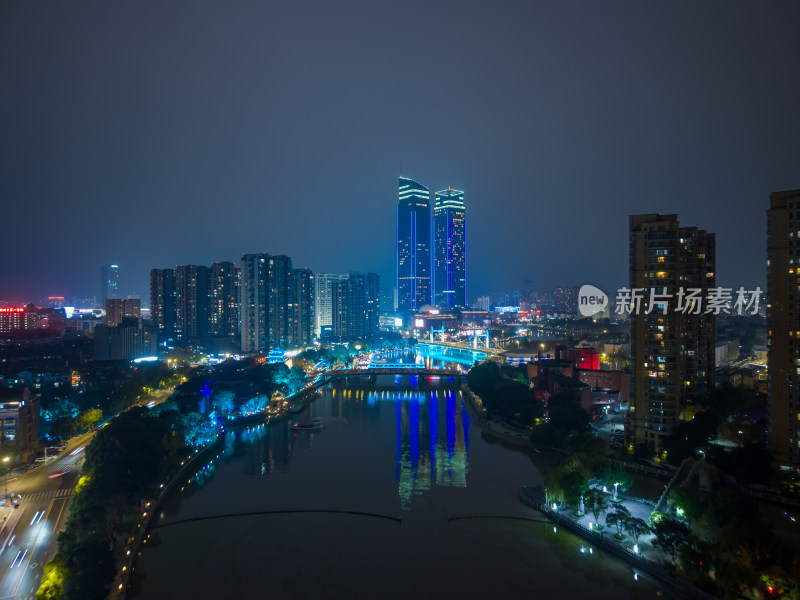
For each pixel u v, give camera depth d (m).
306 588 153.75
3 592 146.25
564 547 176.25
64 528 184.00
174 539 183.88
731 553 142.50
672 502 175.75
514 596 149.50
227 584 156.12
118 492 186.62
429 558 169.88
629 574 160.00
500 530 188.50
